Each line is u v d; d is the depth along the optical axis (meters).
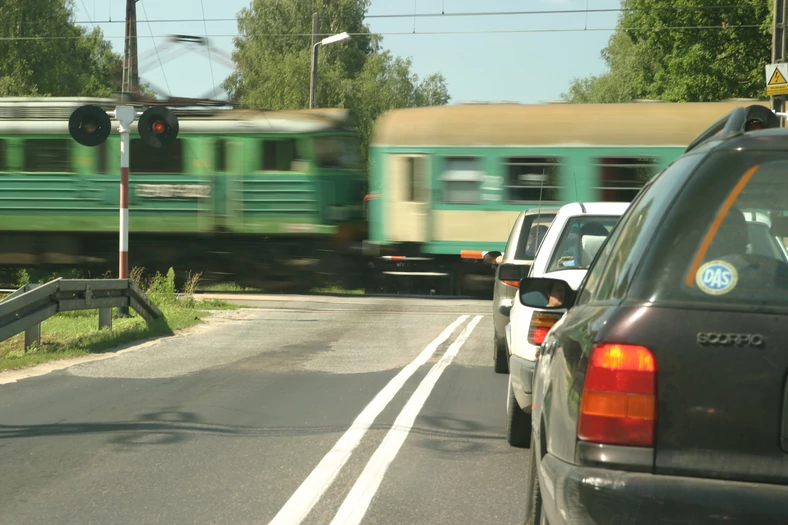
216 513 15.41
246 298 60.50
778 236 8.79
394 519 15.14
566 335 9.98
